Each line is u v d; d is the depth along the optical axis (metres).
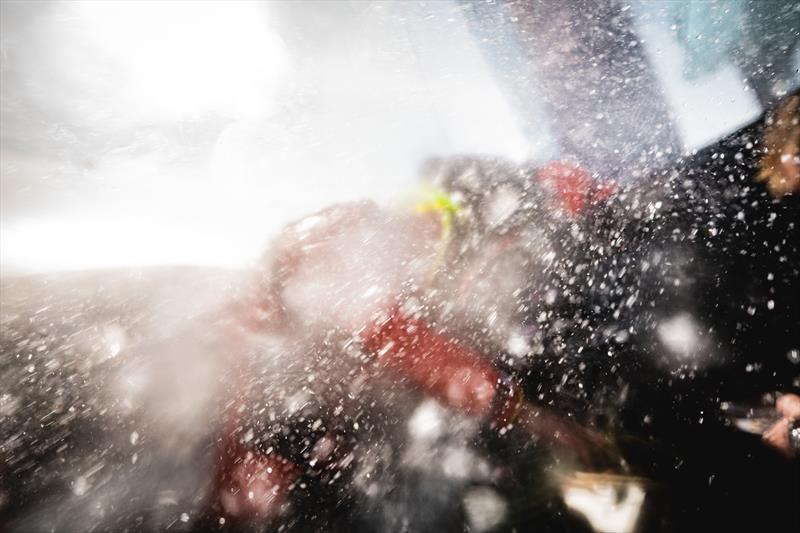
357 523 1.50
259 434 1.73
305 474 1.62
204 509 1.58
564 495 1.45
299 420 1.75
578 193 2.40
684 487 1.39
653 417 1.62
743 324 1.80
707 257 2.09
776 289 1.86
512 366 1.82
